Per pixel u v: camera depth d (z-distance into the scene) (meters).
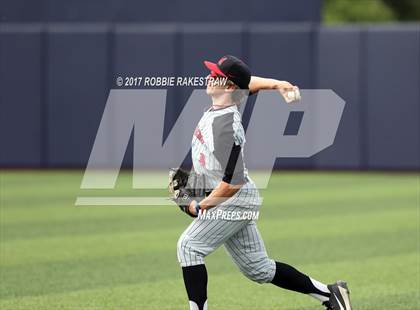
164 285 21.69
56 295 20.59
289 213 33.62
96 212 34.09
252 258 16.19
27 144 47.28
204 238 15.59
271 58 46.06
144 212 34.19
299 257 25.22
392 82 45.44
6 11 48.56
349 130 46.06
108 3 48.44
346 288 16.73
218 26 46.53
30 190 40.09
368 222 31.44
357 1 88.38
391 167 46.00
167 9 48.38
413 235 28.78
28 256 25.38
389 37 45.28
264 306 19.70
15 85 47.06
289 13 48.28
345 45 45.59
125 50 46.47
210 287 21.66
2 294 20.67
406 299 20.06
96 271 23.33
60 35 46.66
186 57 46.31
